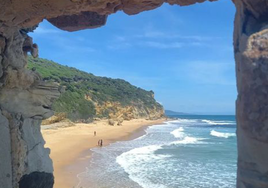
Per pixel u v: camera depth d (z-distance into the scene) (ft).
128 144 125.59
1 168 20.26
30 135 23.77
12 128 21.58
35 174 23.67
